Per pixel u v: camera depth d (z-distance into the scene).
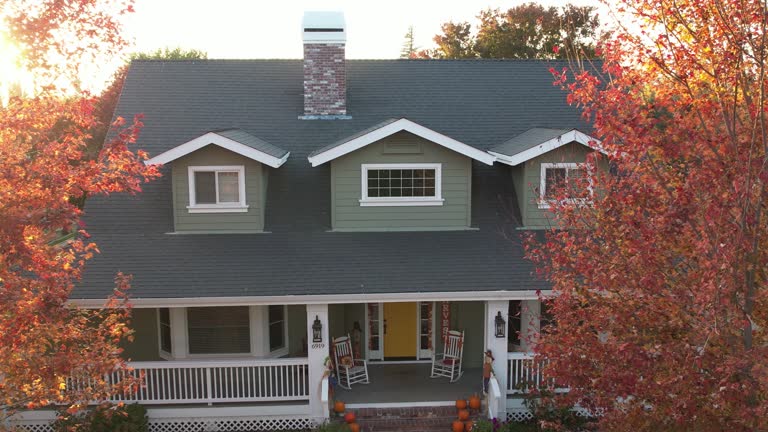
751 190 6.93
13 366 8.19
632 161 7.89
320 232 14.61
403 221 14.81
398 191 14.81
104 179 9.16
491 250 13.91
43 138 9.02
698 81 8.27
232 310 14.54
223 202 14.52
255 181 14.46
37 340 8.48
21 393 8.77
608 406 8.21
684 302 7.36
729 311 6.87
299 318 15.25
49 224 7.75
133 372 12.82
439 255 13.71
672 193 7.68
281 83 17.95
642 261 7.57
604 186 8.40
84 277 12.53
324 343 12.87
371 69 18.59
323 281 12.75
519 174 15.20
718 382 7.03
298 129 16.62
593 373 8.16
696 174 7.29
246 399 12.95
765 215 7.47
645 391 7.57
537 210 14.77
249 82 17.86
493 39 40.66
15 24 8.36
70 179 8.71
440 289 12.56
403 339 15.71
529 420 13.02
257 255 13.60
